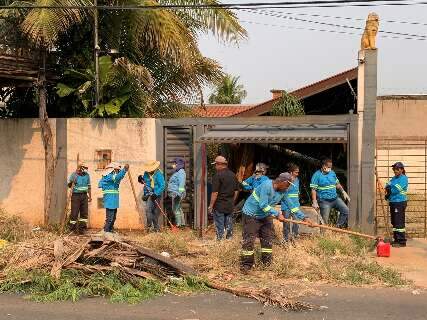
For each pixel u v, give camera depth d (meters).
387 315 7.62
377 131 24.55
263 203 9.63
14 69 14.16
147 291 8.59
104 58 15.02
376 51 13.73
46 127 15.02
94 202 14.91
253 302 8.25
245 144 16.11
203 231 13.82
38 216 15.22
